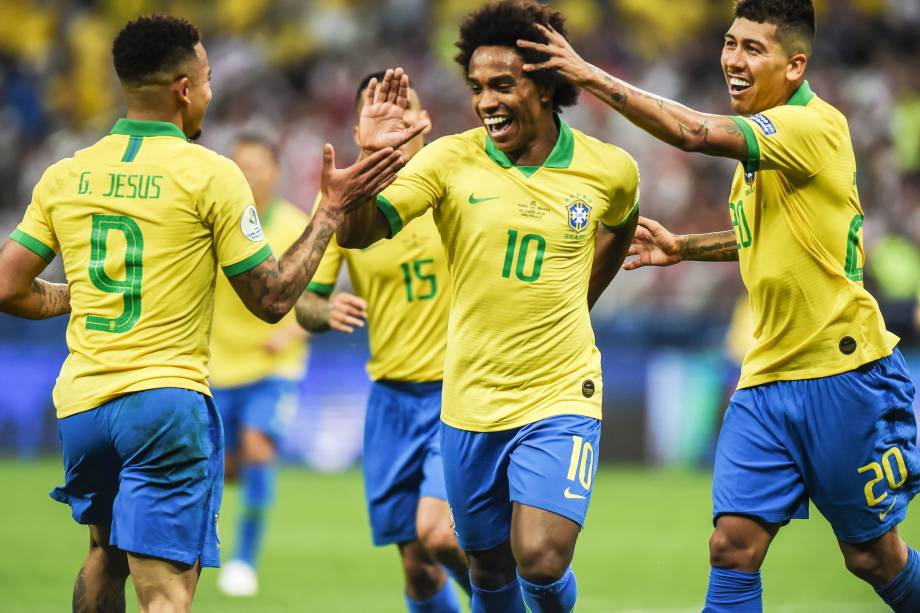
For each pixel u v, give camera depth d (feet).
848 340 59.82
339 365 172.14
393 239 73.77
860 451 59.72
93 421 54.13
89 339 54.34
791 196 59.47
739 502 59.98
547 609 59.00
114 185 54.49
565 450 57.88
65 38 240.73
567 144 59.26
